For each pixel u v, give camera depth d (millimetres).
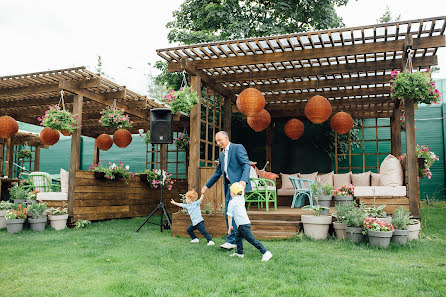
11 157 11930
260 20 12000
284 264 3604
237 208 3895
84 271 3398
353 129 10672
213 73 7094
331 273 3258
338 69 6492
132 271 3402
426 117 11250
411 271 3324
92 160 13734
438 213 8164
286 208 7121
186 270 3412
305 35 5379
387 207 5422
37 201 7680
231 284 2949
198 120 6535
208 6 11438
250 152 11227
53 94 7566
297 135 8125
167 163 11820
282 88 7664
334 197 6051
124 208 8328
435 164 11117
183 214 5621
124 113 9391
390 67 6199
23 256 4078
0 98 8266
